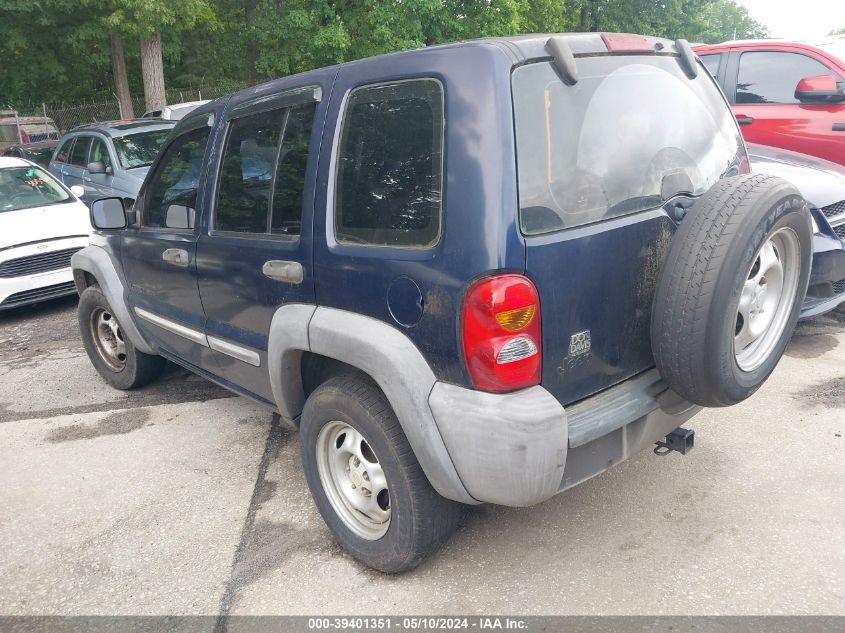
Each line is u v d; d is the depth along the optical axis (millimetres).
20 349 6543
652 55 2875
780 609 2520
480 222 2250
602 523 3123
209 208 3557
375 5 18625
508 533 3111
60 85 24734
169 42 21484
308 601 2801
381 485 2824
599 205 2480
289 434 4328
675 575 2746
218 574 3025
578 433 2357
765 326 2705
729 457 3561
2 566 3219
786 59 6668
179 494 3717
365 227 2646
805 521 3006
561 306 2355
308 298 2912
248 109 3346
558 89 2445
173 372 5578
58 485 3924
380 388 2727
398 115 2557
